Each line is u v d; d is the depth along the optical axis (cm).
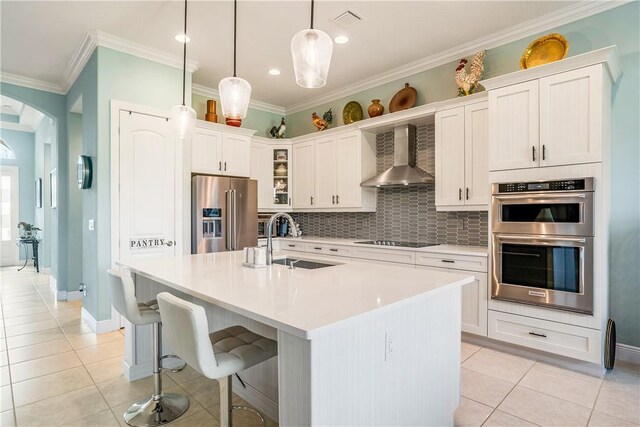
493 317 297
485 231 363
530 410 209
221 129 463
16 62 397
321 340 116
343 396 124
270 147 533
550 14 305
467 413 206
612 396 225
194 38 350
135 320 195
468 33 339
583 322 253
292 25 325
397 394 148
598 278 247
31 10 300
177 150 396
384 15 308
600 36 288
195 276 197
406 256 358
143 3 291
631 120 274
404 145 410
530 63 298
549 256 267
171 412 207
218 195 430
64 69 416
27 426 196
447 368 182
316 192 496
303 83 183
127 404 218
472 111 335
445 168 355
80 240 486
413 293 155
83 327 365
